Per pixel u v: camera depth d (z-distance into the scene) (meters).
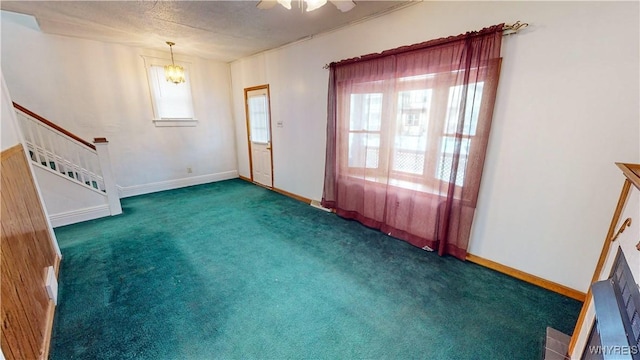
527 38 1.85
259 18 2.79
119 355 1.43
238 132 5.45
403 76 2.50
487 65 1.98
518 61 1.91
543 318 1.72
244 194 4.54
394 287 2.04
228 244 2.70
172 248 2.61
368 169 3.01
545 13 1.76
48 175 2.96
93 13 2.69
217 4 2.46
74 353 1.44
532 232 2.05
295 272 2.22
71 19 2.86
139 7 2.53
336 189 3.44
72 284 2.02
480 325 1.67
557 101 1.80
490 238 2.27
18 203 1.61
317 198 3.96
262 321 1.69
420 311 1.79
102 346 1.48
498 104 2.04
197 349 1.48
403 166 2.67
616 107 1.62
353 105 3.00
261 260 2.40
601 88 1.65
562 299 1.90
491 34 1.94
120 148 4.18
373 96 2.78
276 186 4.71
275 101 4.27
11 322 1.12
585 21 1.64
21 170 1.84
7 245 1.28
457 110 2.19
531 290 2.01
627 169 1.20
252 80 4.68
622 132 1.63
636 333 0.78
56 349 1.46
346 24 2.96
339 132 3.22
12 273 1.26
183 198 4.27
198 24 2.99
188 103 4.79
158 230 3.02
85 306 1.79
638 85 1.54
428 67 2.32
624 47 1.55
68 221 3.15
